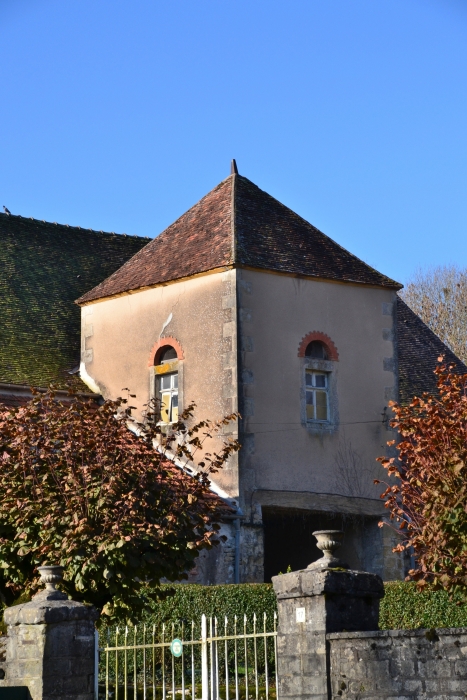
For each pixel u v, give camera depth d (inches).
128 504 540.4
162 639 483.8
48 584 464.1
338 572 426.9
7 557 557.3
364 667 406.3
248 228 909.8
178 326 900.0
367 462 904.9
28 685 433.4
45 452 554.6
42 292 1018.7
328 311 912.9
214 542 582.6
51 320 996.6
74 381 951.0
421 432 557.6
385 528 894.4
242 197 947.3
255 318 868.6
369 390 922.7
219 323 868.0
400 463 919.7
